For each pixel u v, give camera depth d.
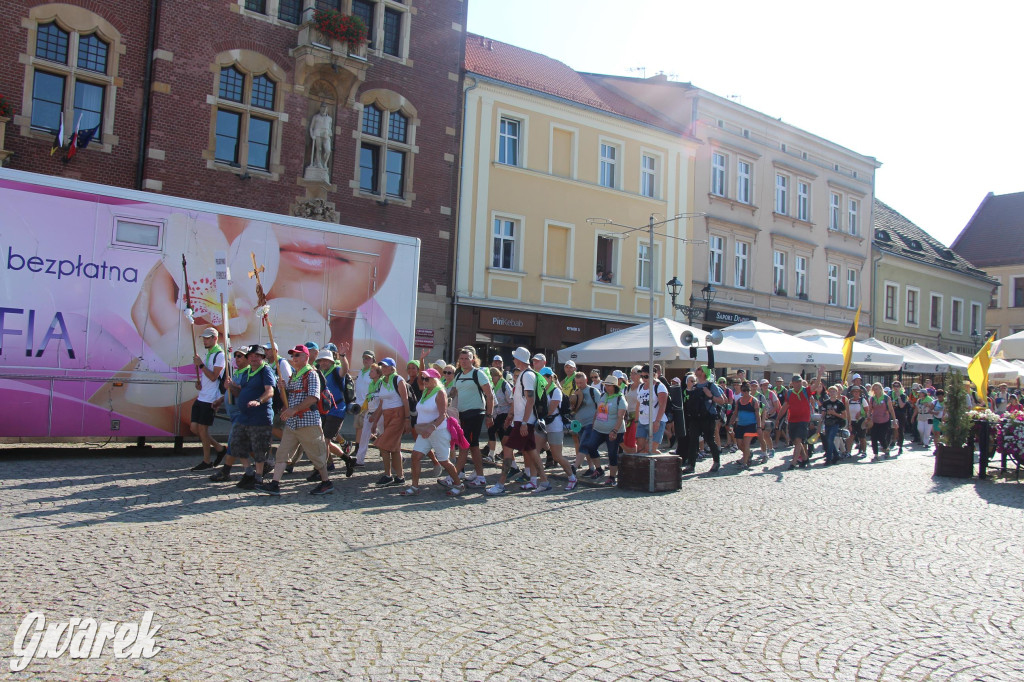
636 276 28.03
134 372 11.77
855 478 14.10
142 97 18.14
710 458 16.89
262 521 8.00
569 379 13.68
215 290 12.48
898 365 23.50
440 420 10.14
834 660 4.85
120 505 8.37
